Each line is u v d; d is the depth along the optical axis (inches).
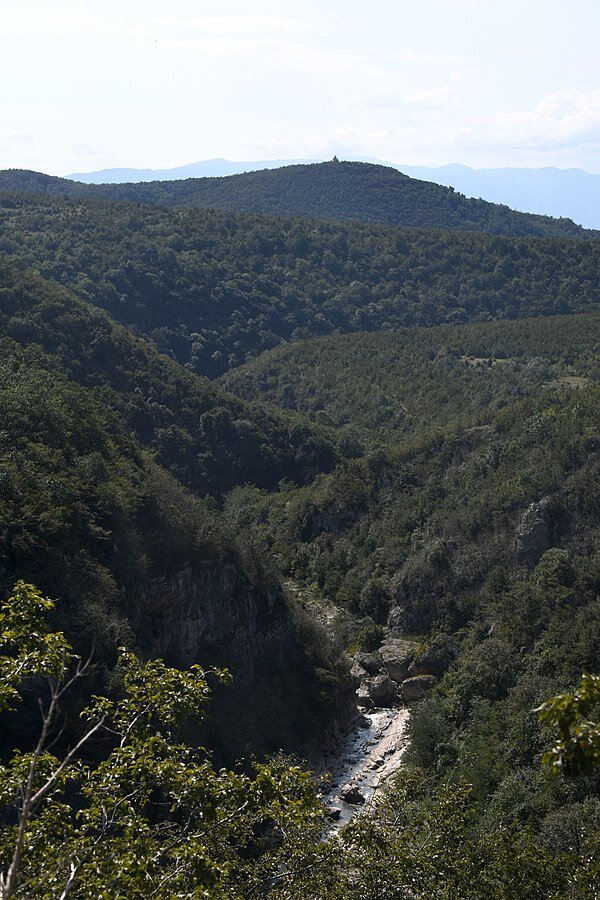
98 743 1601.9
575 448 3063.5
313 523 3777.1
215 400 4256.9
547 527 2908.5
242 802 770.2
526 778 1738.4
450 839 1030.4
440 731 2225.6
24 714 1540.4
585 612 2423.7
